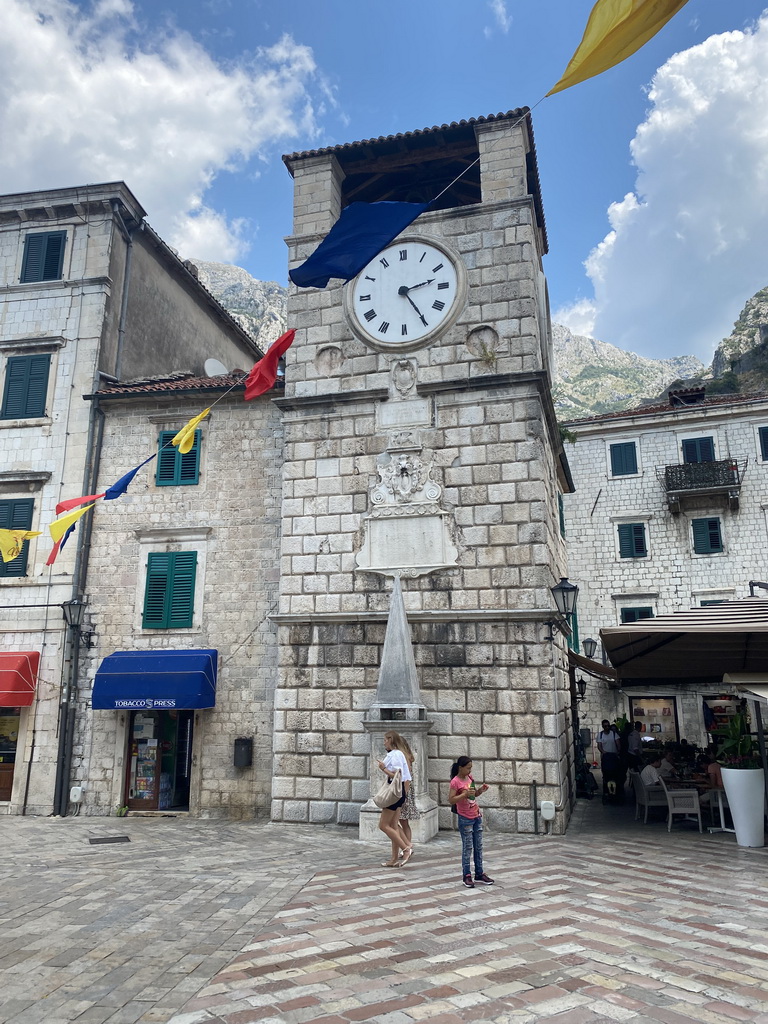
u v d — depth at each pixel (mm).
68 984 6113
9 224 21781
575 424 32250
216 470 18891
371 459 16094
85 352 20297
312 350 17031
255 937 7246
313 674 15383
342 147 17969
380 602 15328
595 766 26609
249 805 16828
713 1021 5195
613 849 11984
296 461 16547
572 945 6863
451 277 16391
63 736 17703
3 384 20484
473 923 7590
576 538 31453
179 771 18203
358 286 16953
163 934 7426
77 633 18219
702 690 28328
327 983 5969
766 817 13305
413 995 5684
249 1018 5328
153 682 16875
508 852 11758
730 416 30359
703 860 11031
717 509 29797
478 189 20344
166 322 24422
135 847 13078
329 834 13906
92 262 21062
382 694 13625
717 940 7016
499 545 14859
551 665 14031
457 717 14266
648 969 6219
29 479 19438
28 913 8281
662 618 13555
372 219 11969
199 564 18344
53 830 15406
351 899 8672
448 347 16125
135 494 19062
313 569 15891
